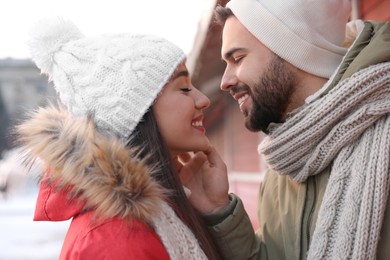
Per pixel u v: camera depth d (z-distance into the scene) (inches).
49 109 55.4
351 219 54.2
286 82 68.1
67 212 51.1
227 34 71.5
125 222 47.8
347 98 57.8
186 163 67.5
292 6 67.0
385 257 54.6
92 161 48.8
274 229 71.0
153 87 54.5
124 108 53.9
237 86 71.1
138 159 51.1
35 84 1355.8
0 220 705.0
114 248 46.8
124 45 55.6
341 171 57.5
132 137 53.9
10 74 1348.4
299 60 67.1
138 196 48.8
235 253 65.0
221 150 434.9
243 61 69.7
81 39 57.8
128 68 54.4
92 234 47.8
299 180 64.3
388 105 56.7
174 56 56.2
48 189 52.2
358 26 71.7
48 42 57.9
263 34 67.6
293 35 66.8
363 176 55.5
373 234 53.6
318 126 59.4
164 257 48.9
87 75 55.1
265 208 74.5
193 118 58.9
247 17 68.3
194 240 52.2
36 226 629.9
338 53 68.7
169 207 52.3
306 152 61.9
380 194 54.2
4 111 1336.1
